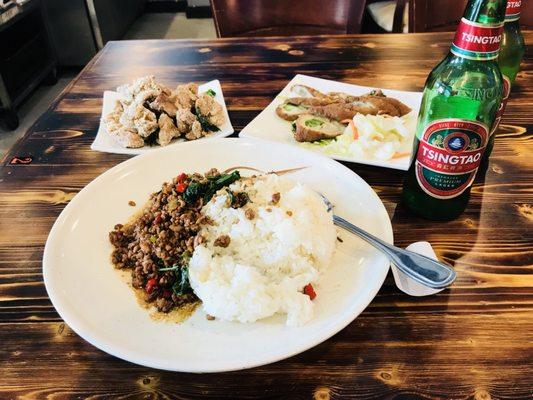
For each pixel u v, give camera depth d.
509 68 1.13
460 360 0.71
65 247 0.87
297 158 1.12
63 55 4.01
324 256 0.85
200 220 0.89
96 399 0.68
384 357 0.72
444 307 0.80
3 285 0.86
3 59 3.19
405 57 1.67
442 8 1.94
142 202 1.03
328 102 1.35
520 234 0.94
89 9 3.81
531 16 1.91
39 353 0.74
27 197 1.09
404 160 1.13
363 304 0.73
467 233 0.95
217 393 0.69
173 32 5.04
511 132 1.25
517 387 0.67
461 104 0.93
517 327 0.76
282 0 2.01
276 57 1.71
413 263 0.81
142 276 0.83
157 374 0.71
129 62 1.71
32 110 3.49
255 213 0.89
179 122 1.26
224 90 1.52
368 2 3.07
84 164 1.20
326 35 1.87
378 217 0.92
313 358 0.73
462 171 0.89
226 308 0.74
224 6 1.94
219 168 1.12
